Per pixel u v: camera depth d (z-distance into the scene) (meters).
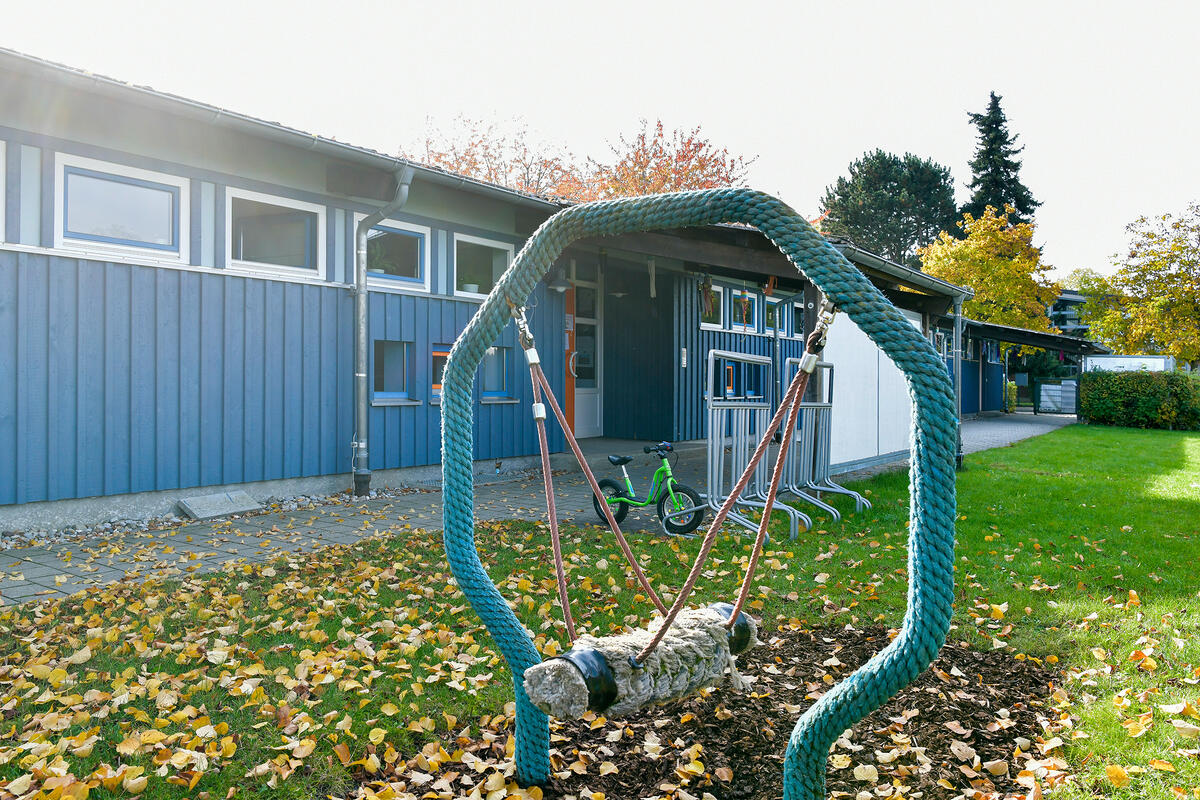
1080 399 23.23
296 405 8.12
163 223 7.11
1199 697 3.34
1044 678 3.65
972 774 2.76
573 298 13.21
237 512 7.32
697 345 14.07
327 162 8.26
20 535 6.14
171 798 2.56
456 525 2.51
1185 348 26.05
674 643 2.24
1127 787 2.65
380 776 2.75
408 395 9.34
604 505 2.52
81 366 6.52
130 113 6.80
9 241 6.11
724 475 8.08
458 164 29.66
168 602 4.54
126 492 6.83
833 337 8.48
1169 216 26.73
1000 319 30.19
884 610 4.60
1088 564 5.71
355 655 3.70
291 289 8.04
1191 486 9.85
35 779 2.60
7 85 6.06
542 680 2.09
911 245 47.75
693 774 2.76
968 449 14.92
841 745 2.96
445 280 9.66
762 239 9.01
